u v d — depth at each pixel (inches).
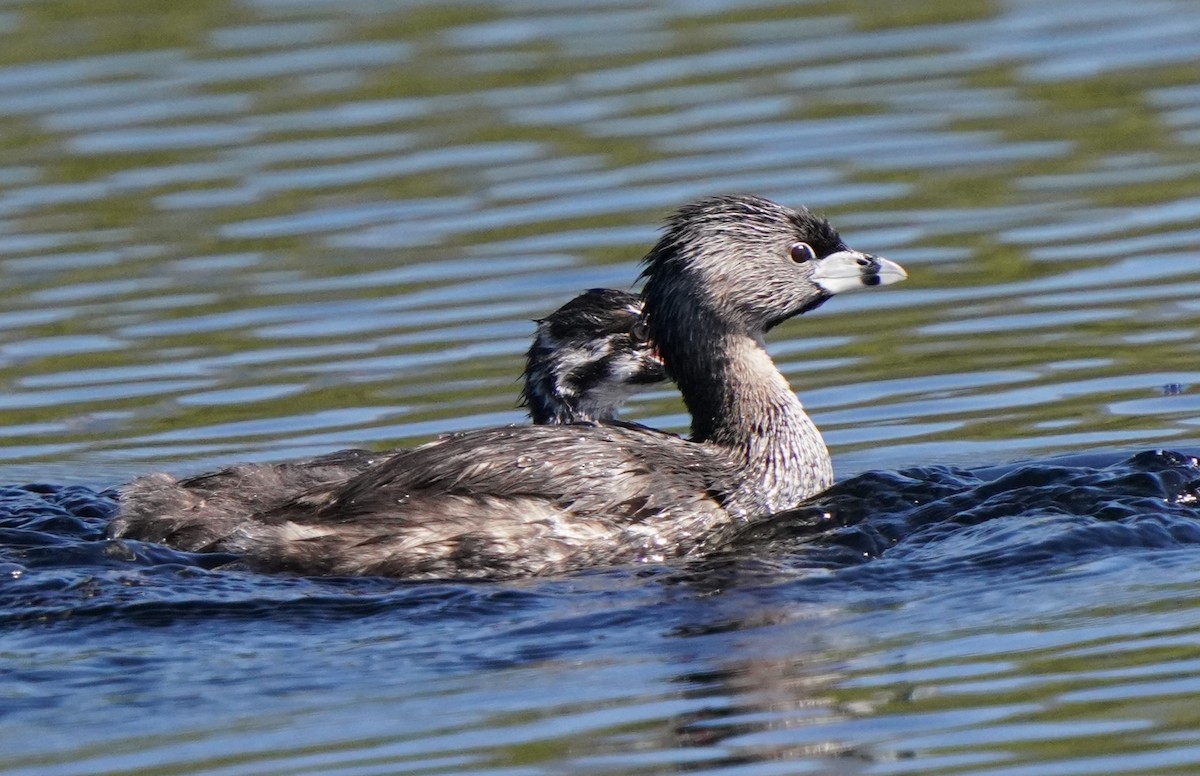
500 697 451.8
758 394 594.2
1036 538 535.8
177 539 559.2
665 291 603.2
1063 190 850.1
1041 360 709.9
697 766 411.8
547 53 1018.7
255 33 1054.4
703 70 984.3
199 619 505.0
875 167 874.8
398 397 704.4
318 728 438.3
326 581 534.9
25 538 565.6
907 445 645.9
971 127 911.7
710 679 456.1
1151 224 814.5
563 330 653.3
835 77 972.6
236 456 657.0
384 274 804.0
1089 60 979.9
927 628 482.0
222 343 753.6
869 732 424.5
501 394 704.4
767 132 911.7
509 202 855.7
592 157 892.6
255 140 924.0
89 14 1095.6
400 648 484.4
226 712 449.4
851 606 501.4
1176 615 477.7
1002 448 634.8
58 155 914.1
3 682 466.3
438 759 419.8
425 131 927.0
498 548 546.6
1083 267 783.1
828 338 756.0
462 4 1095.0
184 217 855.1
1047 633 473.4
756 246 599.5
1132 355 705.6
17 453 662.5
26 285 800.9
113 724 443.8
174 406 700.7
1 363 738.8
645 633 489.4
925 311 765.3
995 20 1039.6
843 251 608.7
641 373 645.3
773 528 571.5
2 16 1094.4
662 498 565.9
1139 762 404.2
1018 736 419.5
